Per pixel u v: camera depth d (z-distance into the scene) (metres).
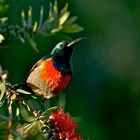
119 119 14.38
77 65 14.52
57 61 9.36
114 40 15.00
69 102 14.06
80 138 7.92
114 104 14.50
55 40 12.95
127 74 14.99
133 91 14.80
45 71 9.23
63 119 7.89
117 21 14.95
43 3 13.29
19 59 12.95
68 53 9.53
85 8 14.47
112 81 14.68
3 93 7.79
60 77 9.27
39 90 9.28
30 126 7.91
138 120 14.43
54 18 9.60
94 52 14.74
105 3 14.77
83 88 14.38
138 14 15.04
